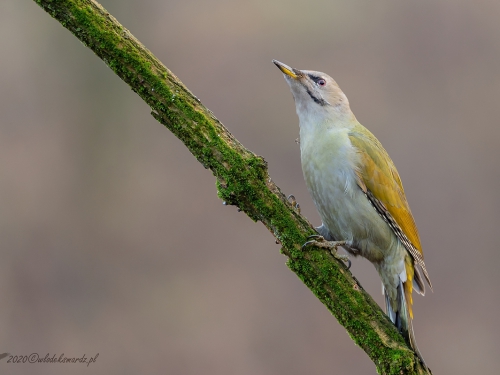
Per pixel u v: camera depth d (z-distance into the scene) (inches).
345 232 308.0
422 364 240.8
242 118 614.2
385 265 308.8
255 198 243.3
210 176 600.4
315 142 310.8
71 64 631.8
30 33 635.5
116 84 629.9
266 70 637.9
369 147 307.1
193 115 237.9
